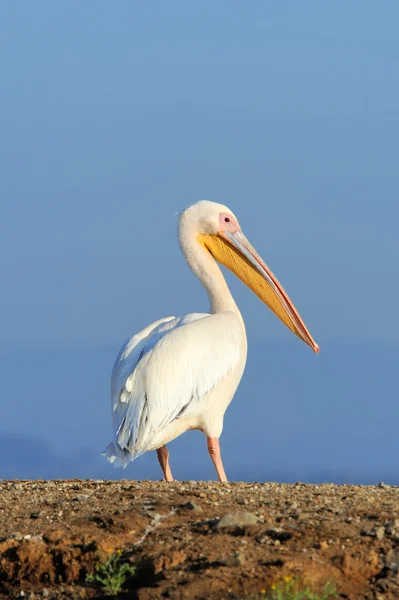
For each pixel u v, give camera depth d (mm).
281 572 9586
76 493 13102
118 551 10484
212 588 9469
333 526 10609
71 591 10148
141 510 11625
